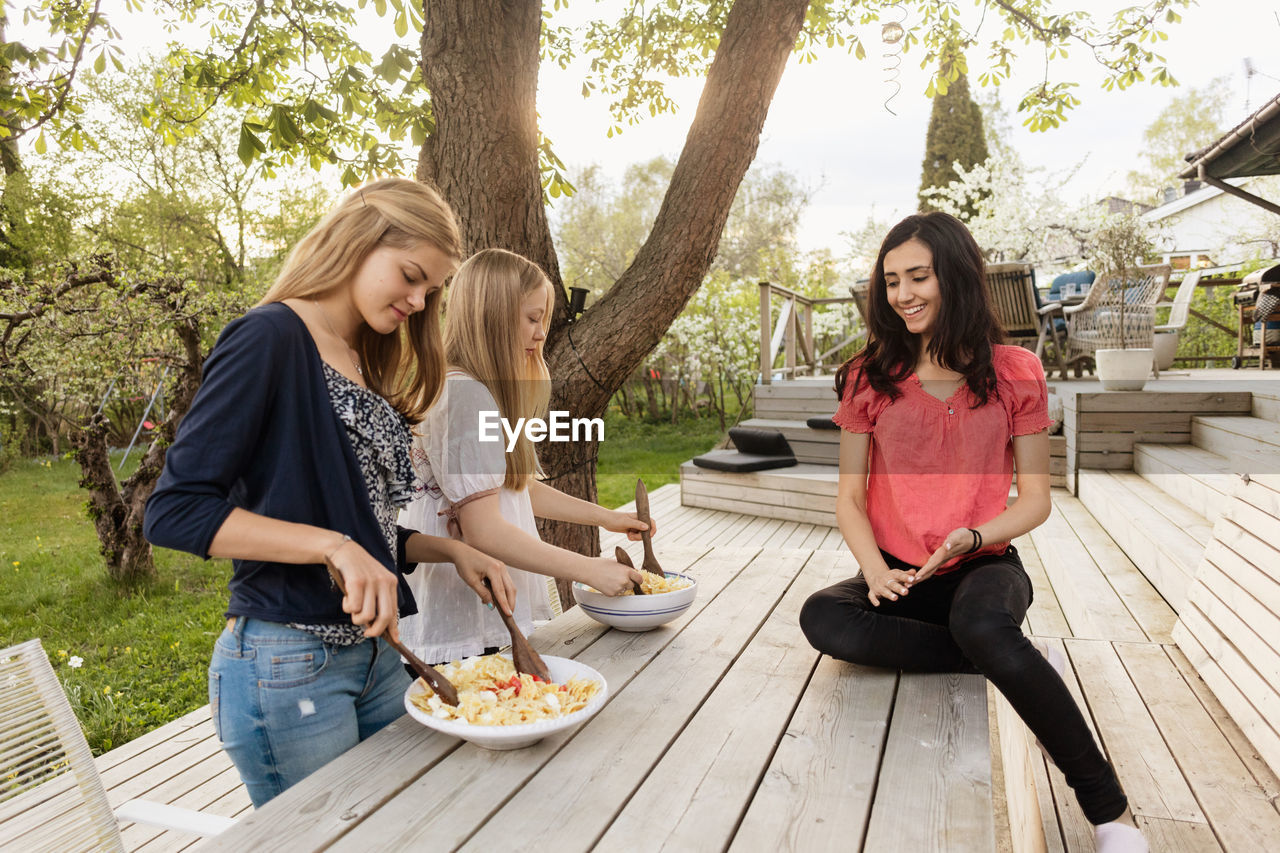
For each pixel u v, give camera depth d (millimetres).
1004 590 1437
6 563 5969
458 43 2619
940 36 4707
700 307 11281
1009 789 2020
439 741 1190
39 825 1343
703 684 1410
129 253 12281
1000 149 19359
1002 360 1679
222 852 911
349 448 1206
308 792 1046
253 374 1100
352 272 1229
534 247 2846
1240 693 1956
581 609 1867
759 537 5676
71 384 6859
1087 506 4277
